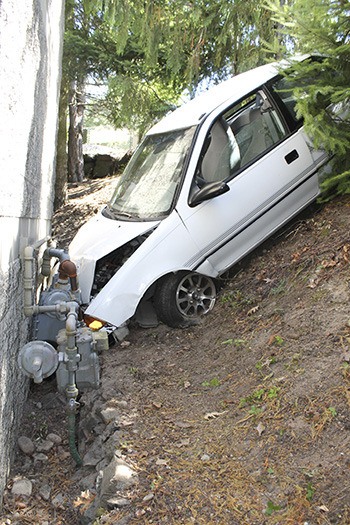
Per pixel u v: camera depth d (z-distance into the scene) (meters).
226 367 4.72
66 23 12.81
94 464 4.03
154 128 6.82
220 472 3.47
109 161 19.55
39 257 6.25
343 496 2.99
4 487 3.86
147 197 6.05
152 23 10.12
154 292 5.73
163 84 13.05
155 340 5.62
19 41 3.76
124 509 3.32
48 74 6.38
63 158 14.79
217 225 5.75
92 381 4.30
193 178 5.79
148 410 4.34
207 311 5.84
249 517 3.10
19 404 4.70
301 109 5.46
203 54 11.63
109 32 12.47
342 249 5.10
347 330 4.15
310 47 5.67
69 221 13.72
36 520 3.72
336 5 5.32
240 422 3.89
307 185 6.14
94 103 16.62
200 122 6.02
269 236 6.09
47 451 4.53
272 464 3.40
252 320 5.19
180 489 3.40
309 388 3.81
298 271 5.34
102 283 5.89
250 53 10.10
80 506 3.68
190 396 4.47
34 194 5.52
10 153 3.68
